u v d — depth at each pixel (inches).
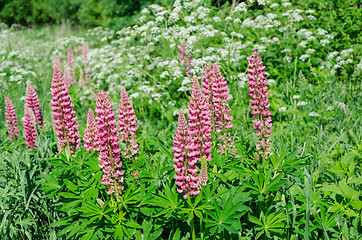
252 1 290.4
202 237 112.7
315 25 331.3
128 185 124.8
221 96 136.5
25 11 1180.5
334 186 123.4
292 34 303.0
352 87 239.1
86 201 117.0
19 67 311.6
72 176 130.0
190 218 103.0
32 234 139.7
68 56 345.1
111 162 114.5
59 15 1112.2
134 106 272.7
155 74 298.4
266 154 130.3
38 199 142.3
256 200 129.4
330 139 174.1
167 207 107.9
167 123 256.4
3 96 259.3
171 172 118.8
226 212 105.3
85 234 109.5
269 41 293.4
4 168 154.8
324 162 158.4
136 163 122.6
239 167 120.9
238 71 298.8
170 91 271.7
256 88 130.4
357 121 196.7
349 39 302.8
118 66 305.7
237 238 121.1
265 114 132.4
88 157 131.7
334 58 290.8
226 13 375.6
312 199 120.6
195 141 120.6
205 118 119.0
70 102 141.1
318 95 237.9
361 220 116.6
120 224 111.7
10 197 142.6
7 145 182.9
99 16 874.1
